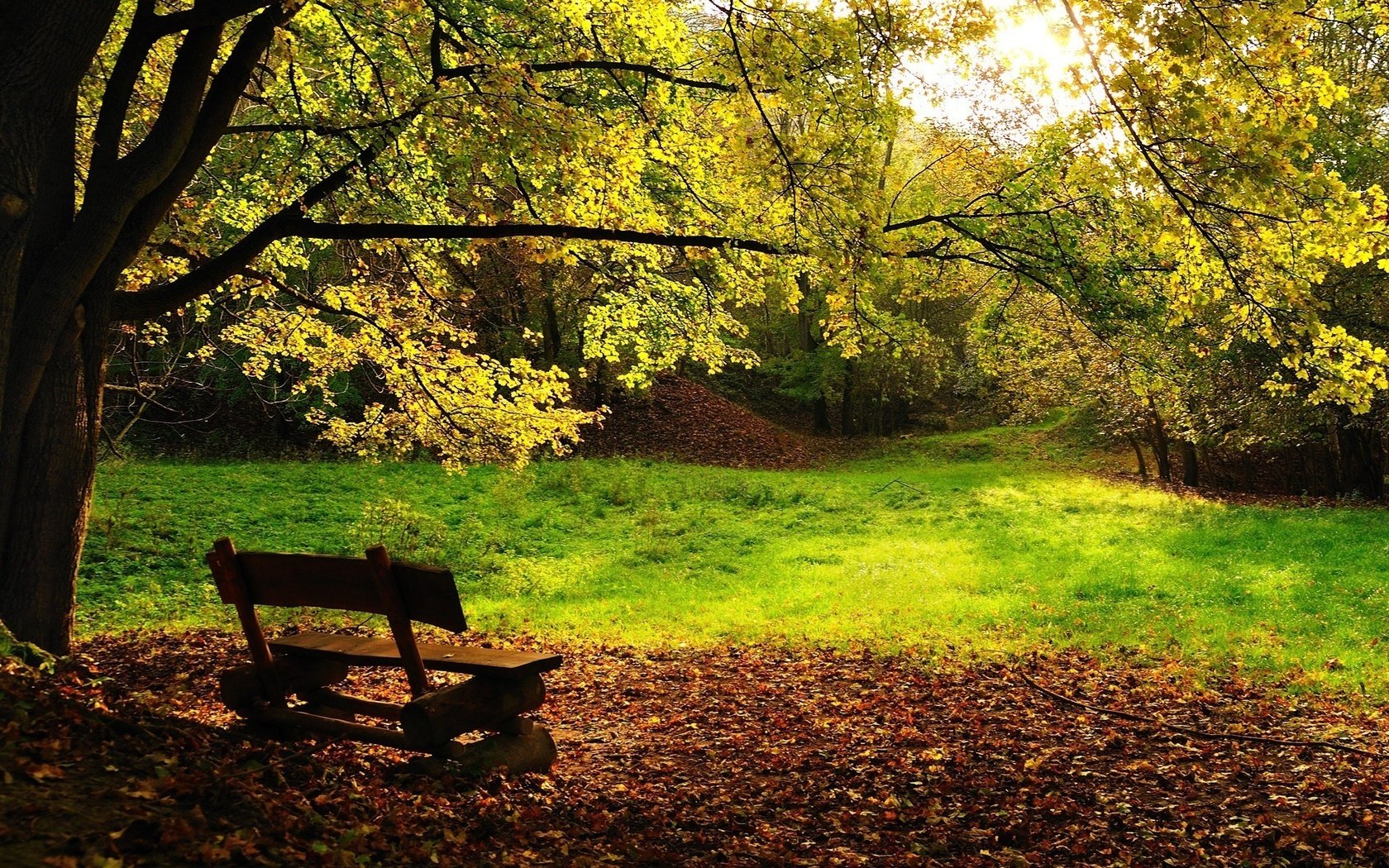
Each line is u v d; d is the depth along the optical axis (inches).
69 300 285.6
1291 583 570.3
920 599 602.2
